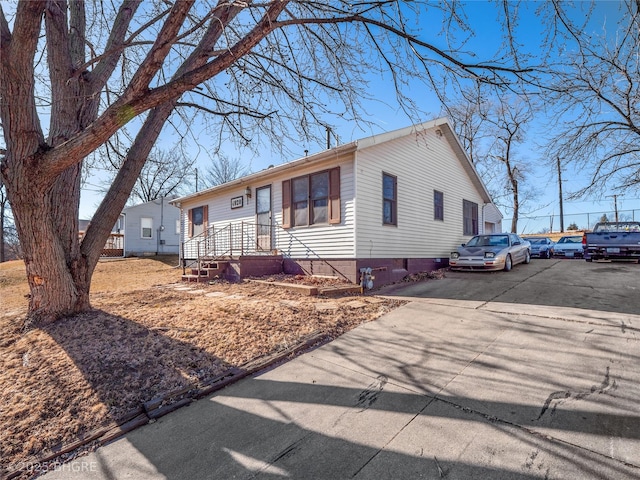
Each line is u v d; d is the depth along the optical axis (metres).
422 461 2.23
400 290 8.01
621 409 2.68
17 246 31.95
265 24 3.56
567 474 2.05
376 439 2.50
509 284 7.99
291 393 3.30
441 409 2.86
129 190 5.66
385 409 2.91
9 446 2.55
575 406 2.76
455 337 4.51
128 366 3.70
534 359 3.66
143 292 7.80
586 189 10.58
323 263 9.28
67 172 5.16
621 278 8.12
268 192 11.22
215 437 2.65
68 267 5.14
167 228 24.23
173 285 9.34
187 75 3.54
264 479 2.16
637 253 11.35
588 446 2.29
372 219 8.98
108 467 2.36
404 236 10.20
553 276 8.92
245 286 8.52
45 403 3.04
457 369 3.58
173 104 5.73
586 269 10.13
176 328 4.77
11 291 10.41
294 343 4.52
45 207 4.50
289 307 5.96
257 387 3.46
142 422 2.88
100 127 3.51
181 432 2.74
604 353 3.68
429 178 11.65
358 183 8.58
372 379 3.50
